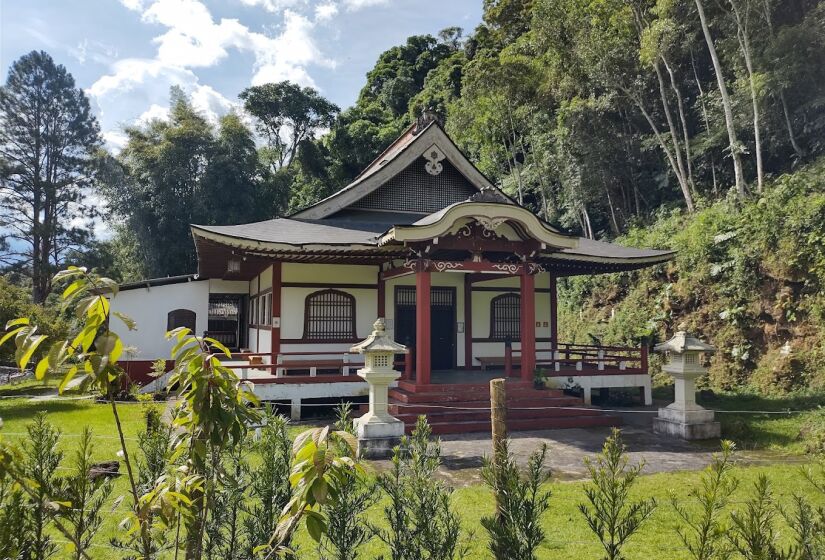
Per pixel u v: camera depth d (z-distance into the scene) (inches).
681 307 858.8
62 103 1628.9
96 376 95.0
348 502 149.7
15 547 112.5
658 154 1198.9
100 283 104.3
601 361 664.4
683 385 499.2
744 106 964.0
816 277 664.4
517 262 589.9
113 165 1555.1
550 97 1290.6
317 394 568.1
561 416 556.7
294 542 235.6
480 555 228.2
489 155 1571.1
